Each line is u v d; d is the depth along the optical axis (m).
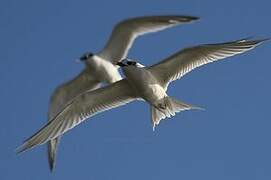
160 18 21.48
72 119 17.17
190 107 17.22
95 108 17.41
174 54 17.02
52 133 16.83
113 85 17.28
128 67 17.20
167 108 17.33
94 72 22.72
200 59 17.12
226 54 16.91
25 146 16.36
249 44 16.66
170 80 17.36
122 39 22.78
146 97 17.34
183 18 19.67
